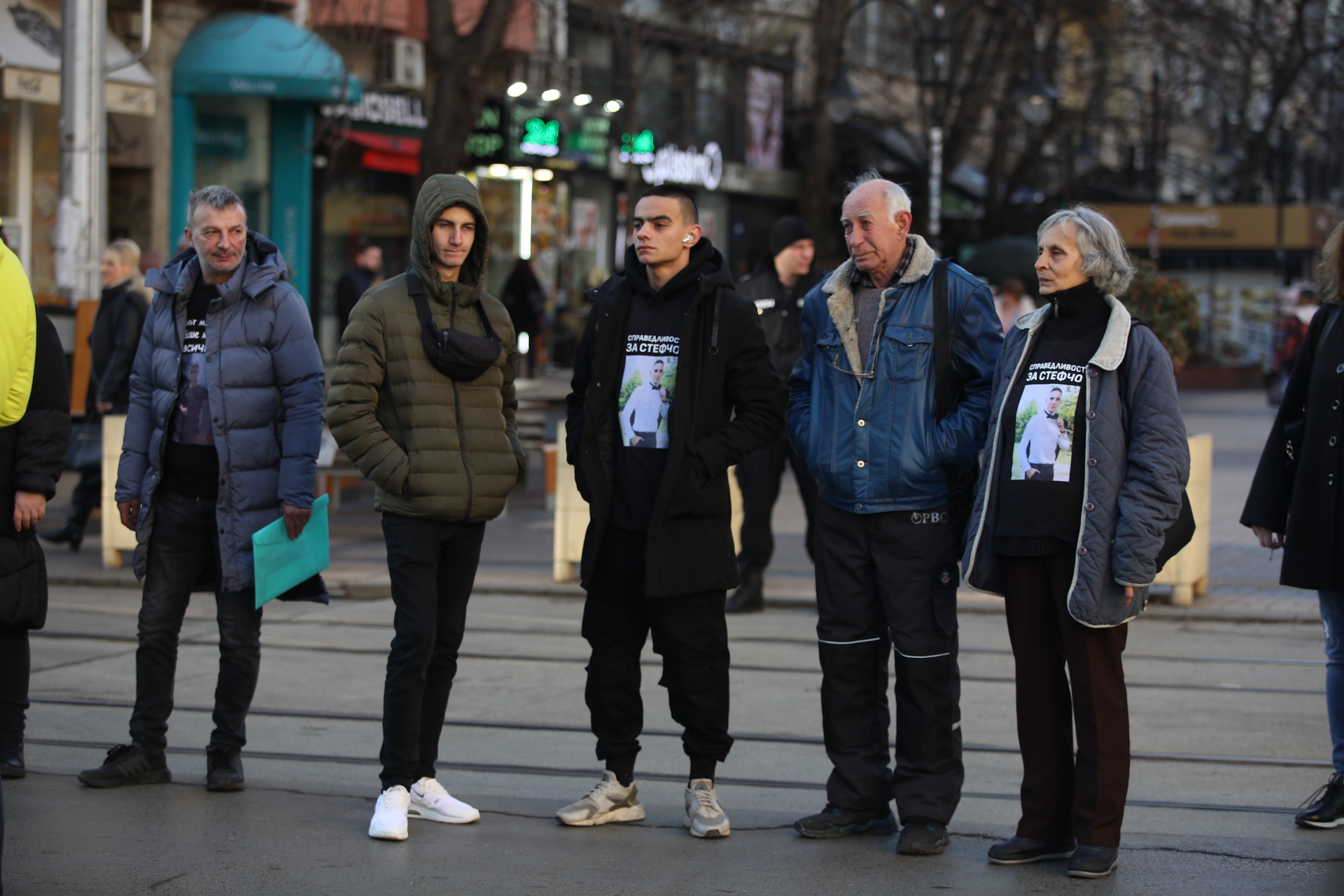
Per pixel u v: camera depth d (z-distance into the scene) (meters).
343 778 7.92
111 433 14.41
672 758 8.53
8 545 7.32
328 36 27.27
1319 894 6.05
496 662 11.03
